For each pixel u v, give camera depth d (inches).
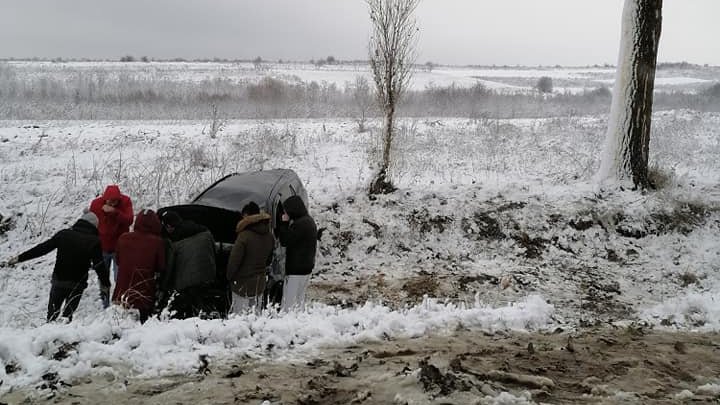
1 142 615.8
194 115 948.0
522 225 441.4
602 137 770.8
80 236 262.5
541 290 370.6
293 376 165.8
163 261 247.3
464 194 469.7
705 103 1349.7
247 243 248.8
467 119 954.7
